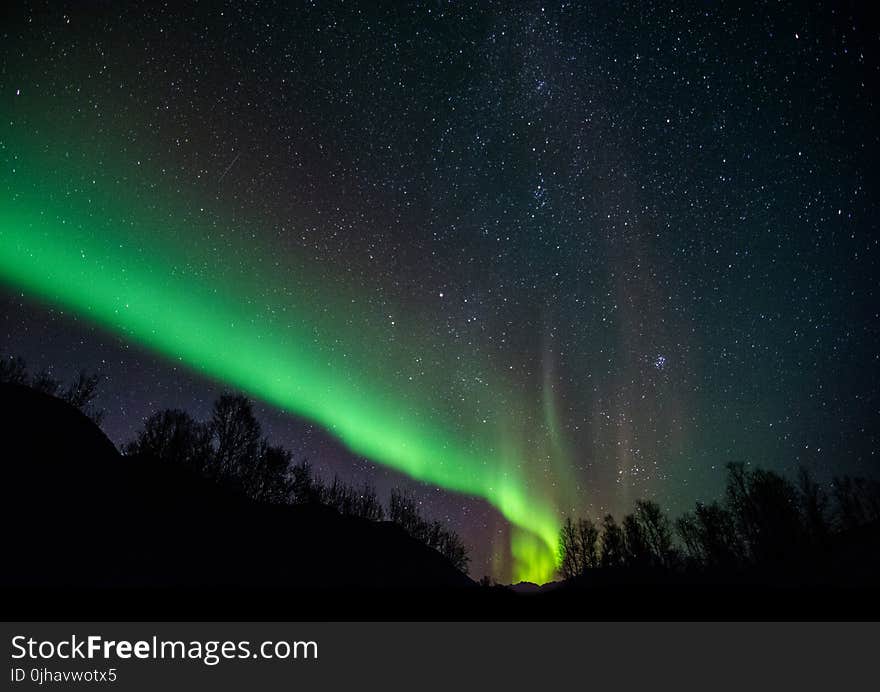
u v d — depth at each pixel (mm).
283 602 9773
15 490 9453
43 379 15570
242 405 18328
